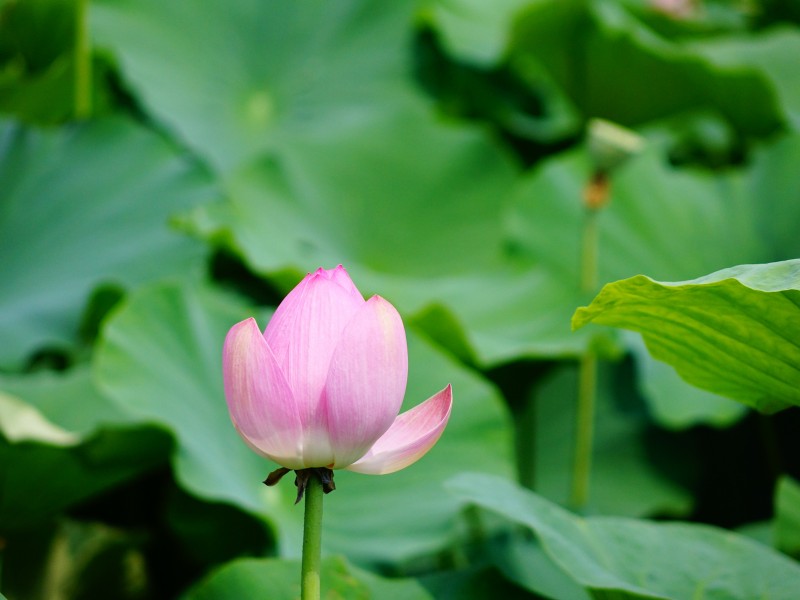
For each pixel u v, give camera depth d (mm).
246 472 2607
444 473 2613
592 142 3225
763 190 4023
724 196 4047
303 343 2037
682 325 2154
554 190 4043
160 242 3633
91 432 2445
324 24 5102
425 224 4254
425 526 2469
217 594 2254
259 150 4633
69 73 3643
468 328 3479
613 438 3596
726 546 2299
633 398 3682
